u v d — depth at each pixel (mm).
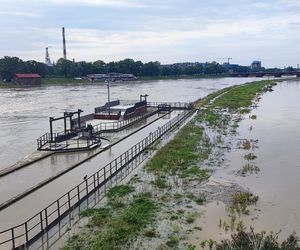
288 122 59531
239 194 26516
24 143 47281
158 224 21844
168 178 30516
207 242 19453
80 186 27953
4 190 27766
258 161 36188
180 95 124750
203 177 30906
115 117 58719
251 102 90500
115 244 19219
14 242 18859
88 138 41969
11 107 91000
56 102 102688
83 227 21078
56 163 35094
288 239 17484
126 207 24094
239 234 17781
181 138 46188
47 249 18641
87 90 153375
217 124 58062
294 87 147125
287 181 30078
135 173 31750
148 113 69000
